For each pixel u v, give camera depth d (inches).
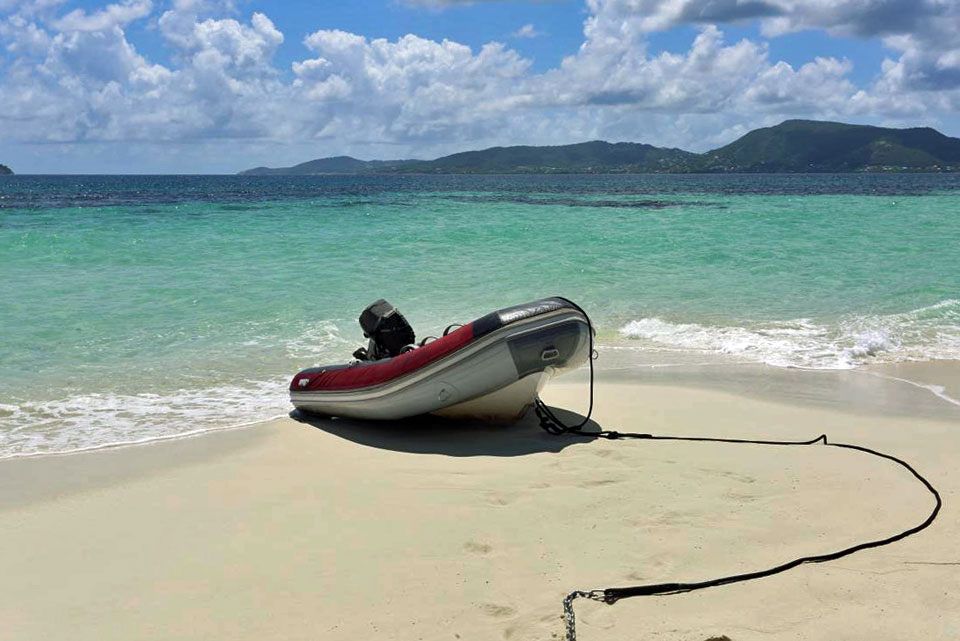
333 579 143.6
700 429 242.4
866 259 635.5
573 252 674.2
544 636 123.0
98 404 276.2
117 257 618.8
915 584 137.3
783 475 196.2
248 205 1408.7
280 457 218.5
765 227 915.4
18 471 208.8
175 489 193.6
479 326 227.3
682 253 666.8
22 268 563.2
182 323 402.6
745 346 367.9
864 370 327.3
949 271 572.7
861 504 175.6
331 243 724.7
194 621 130.7
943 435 235.3
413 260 624.7
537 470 202.2
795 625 124.6
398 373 237.1
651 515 170.4
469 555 152.3
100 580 145.9
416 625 127.5
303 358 342.3
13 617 133.3
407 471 203.6
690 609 130.0
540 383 237.1
